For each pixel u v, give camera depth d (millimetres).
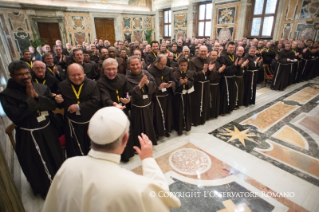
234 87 3852
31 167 1902
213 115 3828
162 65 2797
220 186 2160
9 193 1206
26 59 4180
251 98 4434
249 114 4066
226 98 3859
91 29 10812
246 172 2369
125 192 690
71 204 737
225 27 8805
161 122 3012
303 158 2621
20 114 1681
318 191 2074
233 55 3896
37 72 2395
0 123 2818
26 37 8930
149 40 12375
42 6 8977
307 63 6195
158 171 943
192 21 10281
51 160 2006
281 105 4480
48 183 1990
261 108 4359
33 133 1841
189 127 3283
